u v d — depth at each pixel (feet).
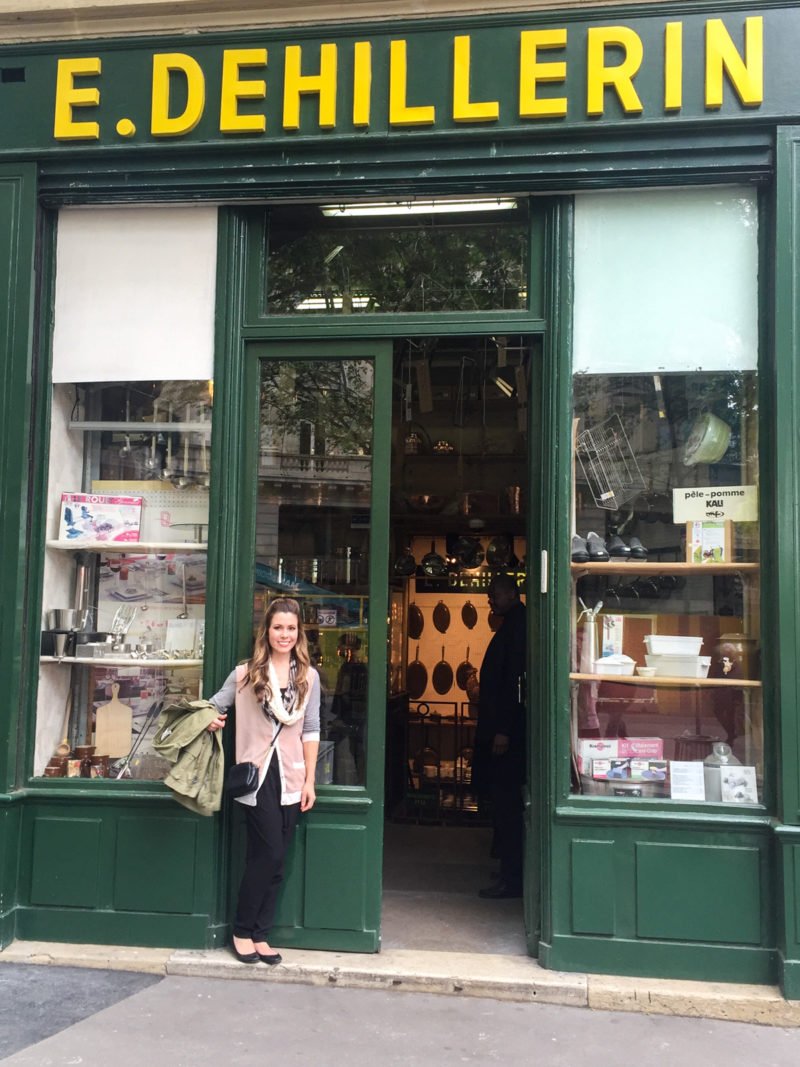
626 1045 10.68
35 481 13.92
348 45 13.42
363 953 12.80
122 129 13.70
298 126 13.39
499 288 13.65
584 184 13.03
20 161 13.93
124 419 14.34
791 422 12.30
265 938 12.58
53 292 14.21
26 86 13.98
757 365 12.85
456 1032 10.92
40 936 13.20
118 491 14.26
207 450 13.99
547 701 12.69
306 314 13.94
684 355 13.03
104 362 14.05
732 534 12.97
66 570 14.49
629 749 12.90
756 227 13.03
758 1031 11.16
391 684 24.07
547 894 12.44
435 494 23.86
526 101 12.92
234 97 13.52
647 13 12.82
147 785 13.35
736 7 12.65
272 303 14.06
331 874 12.91
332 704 13.35
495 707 16.20
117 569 14.37
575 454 13.26
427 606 26.23
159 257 14.06
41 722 13.85
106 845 13.24
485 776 17.38
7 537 13.51
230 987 12.09
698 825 12.19
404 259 13.97
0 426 13.67
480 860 18.13
